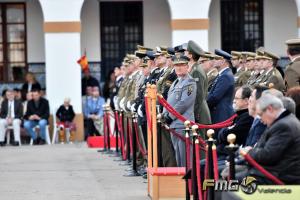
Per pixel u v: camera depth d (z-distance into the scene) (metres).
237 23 41.94
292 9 41.88
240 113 17.27
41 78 40.91
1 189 21.97
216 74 23.50
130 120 26.16
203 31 37.62
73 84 37.44
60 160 28.77
